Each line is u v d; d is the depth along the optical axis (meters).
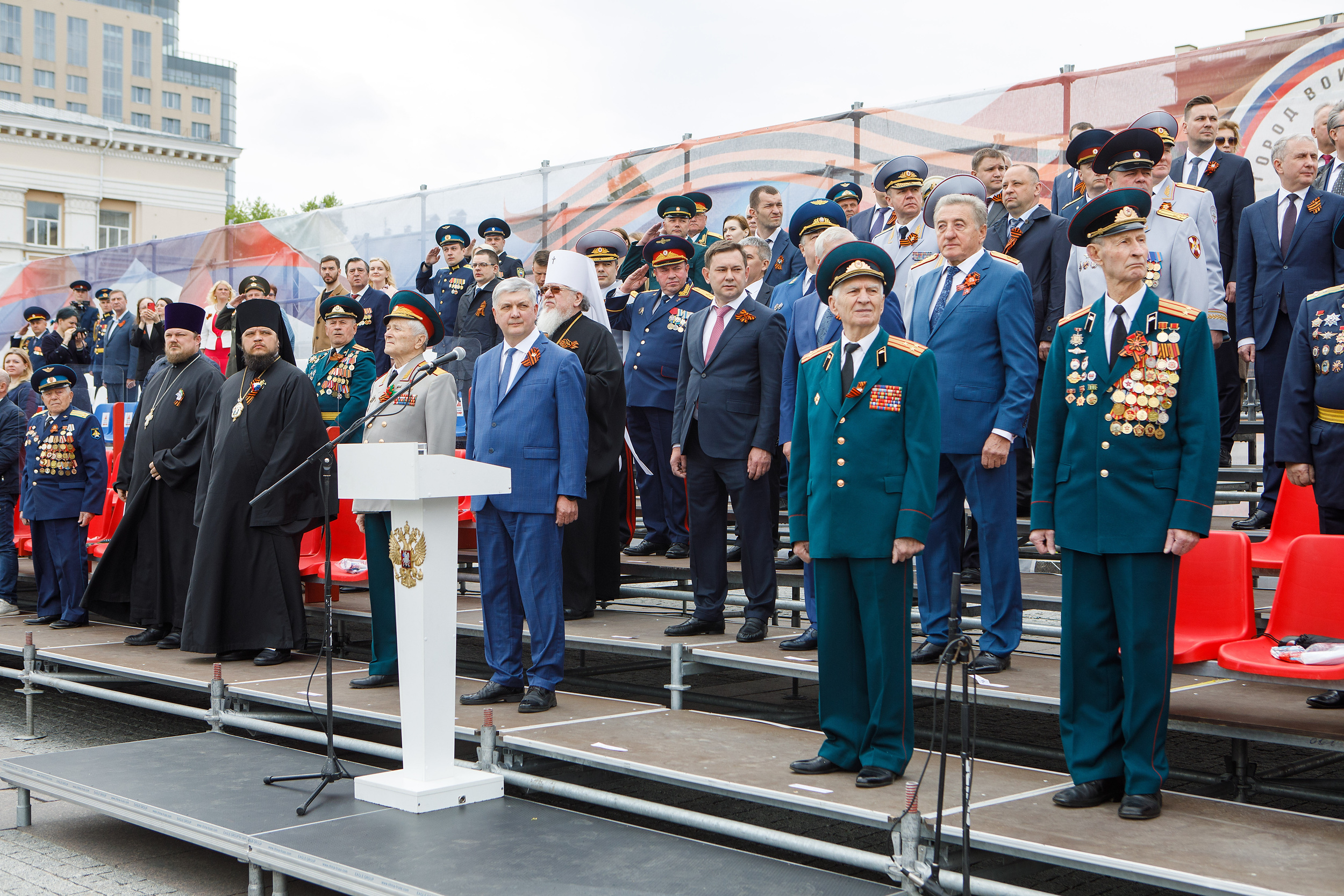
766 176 8.07
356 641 8.19
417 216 10.28
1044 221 6.02
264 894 4.03
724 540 5.50
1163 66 6.50
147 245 13.31
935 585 4.64
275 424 6.24
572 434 4.88
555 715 4.75
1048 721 5.84
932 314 4.69
